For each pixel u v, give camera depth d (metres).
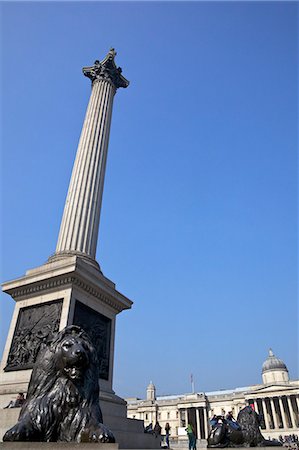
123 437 15.16
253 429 12.05
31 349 15.78
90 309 17.84
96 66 32.69
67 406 5.35
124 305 20.38
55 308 16.67
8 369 15.84
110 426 15.30
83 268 17.50
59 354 5.78
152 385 112.81
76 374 5.50
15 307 18.06
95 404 5.65
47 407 5.27
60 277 17.17
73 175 24.50
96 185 24.17
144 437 16.62
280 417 85.12
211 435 11.64
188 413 94.31
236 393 93.69
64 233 21.67
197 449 23.56
